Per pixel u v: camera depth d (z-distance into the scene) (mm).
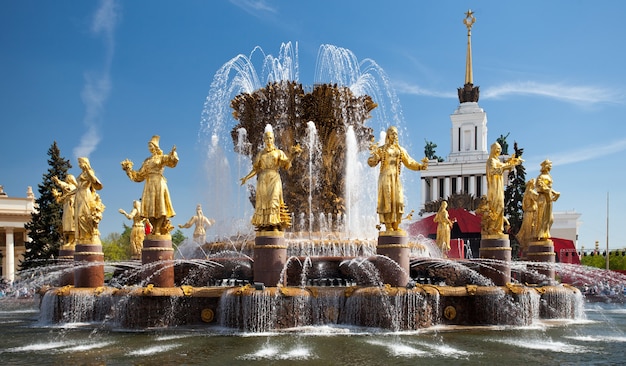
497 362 10969
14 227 62500
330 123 20516
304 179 20406
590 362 11094
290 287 14930
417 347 12344
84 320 17156
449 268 18484
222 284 17469
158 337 13672
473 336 14039
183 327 15086
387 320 14508
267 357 11195
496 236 18375
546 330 15445
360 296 14766
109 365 10695
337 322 14992
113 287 18172
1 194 66125
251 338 13375
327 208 20531
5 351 12266
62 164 47250
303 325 14695
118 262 20344
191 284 17672
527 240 21562
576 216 83625
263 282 15070
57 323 17078
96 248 18484
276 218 15312
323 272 16859
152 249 16375
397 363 10727
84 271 18109
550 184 20719
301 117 20516
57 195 22781
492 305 15977
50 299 17375
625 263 61312
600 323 17266
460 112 99375
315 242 18188
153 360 11062
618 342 13516
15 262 65750
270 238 15156
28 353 12023
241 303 14617
